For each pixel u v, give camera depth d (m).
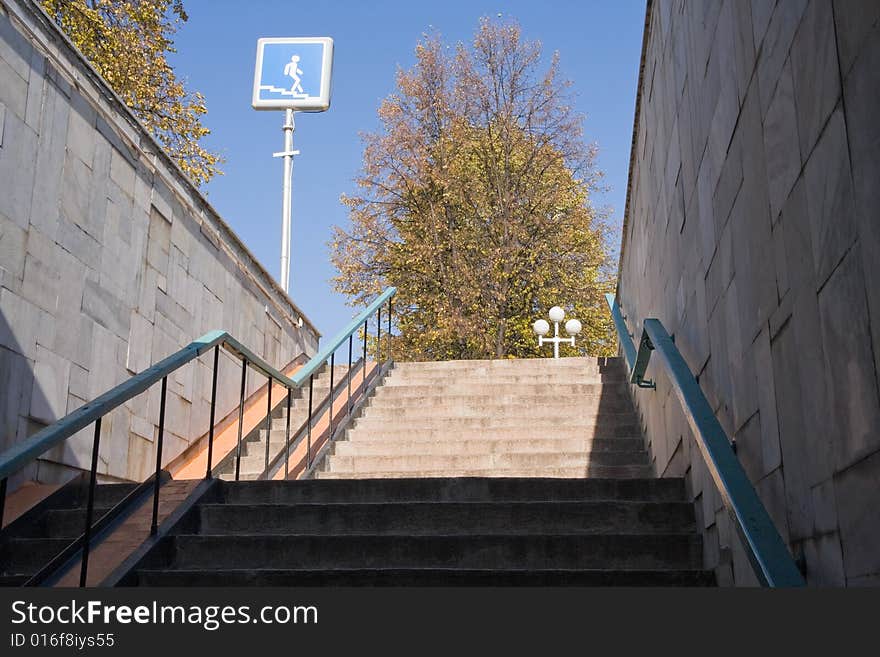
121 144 6.58
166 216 7.30
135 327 6.67
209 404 7.92
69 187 5.85
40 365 5.40
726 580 3.41
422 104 20.08
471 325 18.73
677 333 4.69
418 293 19.62
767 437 2.72
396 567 4.06
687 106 4.12
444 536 4.08
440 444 7.11
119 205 6.51
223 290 8.55
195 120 13.52
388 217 20.03
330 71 14.45
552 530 4.37
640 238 6.70
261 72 14.51
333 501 4.84
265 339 9.82
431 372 9.62
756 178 2.76
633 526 4.35
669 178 4.84
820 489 2.18
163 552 4.12
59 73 5.79
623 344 7.02
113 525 4.43
